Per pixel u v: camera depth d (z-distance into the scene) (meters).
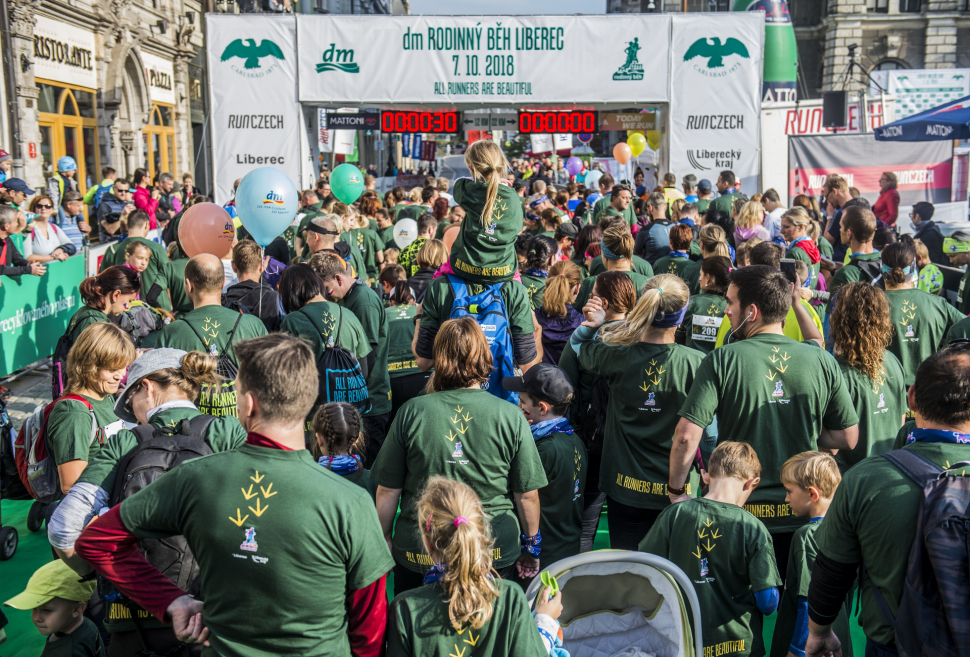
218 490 2.00
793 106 15.75
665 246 7.86
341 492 2.04
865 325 3.65
